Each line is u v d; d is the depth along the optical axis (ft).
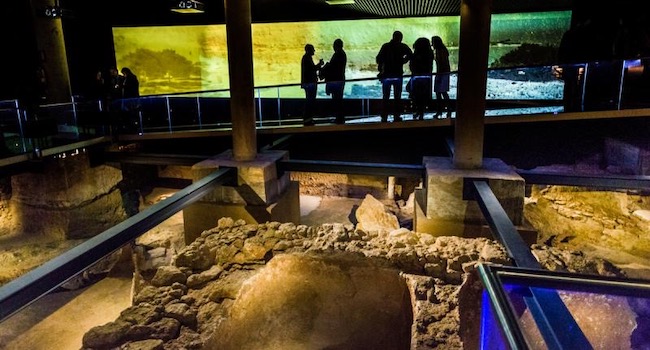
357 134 29.84
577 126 27.17
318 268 13.33
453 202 19.77
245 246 13.56
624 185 19.47
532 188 30.48
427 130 28.63
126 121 31.48
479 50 19.13
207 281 12.60
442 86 25.80
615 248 27.17
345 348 12.91
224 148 34.01
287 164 24.32
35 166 26.50
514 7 30.63
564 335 5.93
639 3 26.14
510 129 27.68
